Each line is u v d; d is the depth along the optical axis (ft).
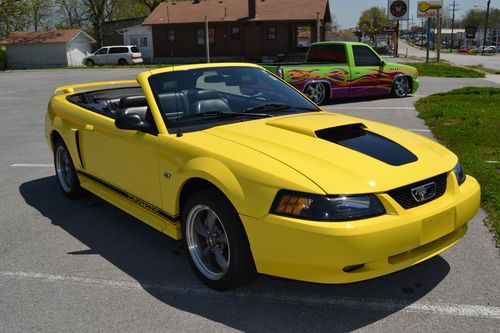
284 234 9.34
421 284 11.44
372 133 11.94
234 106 13.85
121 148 13.79
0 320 10.49
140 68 115.24
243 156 10.44
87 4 183.11
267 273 10.00
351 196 9.25
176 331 9.87
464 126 29.04
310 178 9.48
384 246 9.20
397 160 10.49
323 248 9.01
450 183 10.79
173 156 11.69
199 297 11.16
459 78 66.33
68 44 148.05
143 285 11.81
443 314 10.16
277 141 11.04
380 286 11.41
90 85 20.11
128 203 14.33
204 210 11.29
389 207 9.43
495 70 86.94
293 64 42.93
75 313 10.68
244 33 133.39
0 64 142.41
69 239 14.80
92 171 15.96
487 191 16.87
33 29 209.36
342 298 10.93
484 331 9.54
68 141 16.87
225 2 143.02
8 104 53.01
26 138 31.99
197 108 13.16
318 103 43.45
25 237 15.05
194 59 139.13
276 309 10.55
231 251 10.46
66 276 12.42
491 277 11.68
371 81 45.19
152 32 140.67
